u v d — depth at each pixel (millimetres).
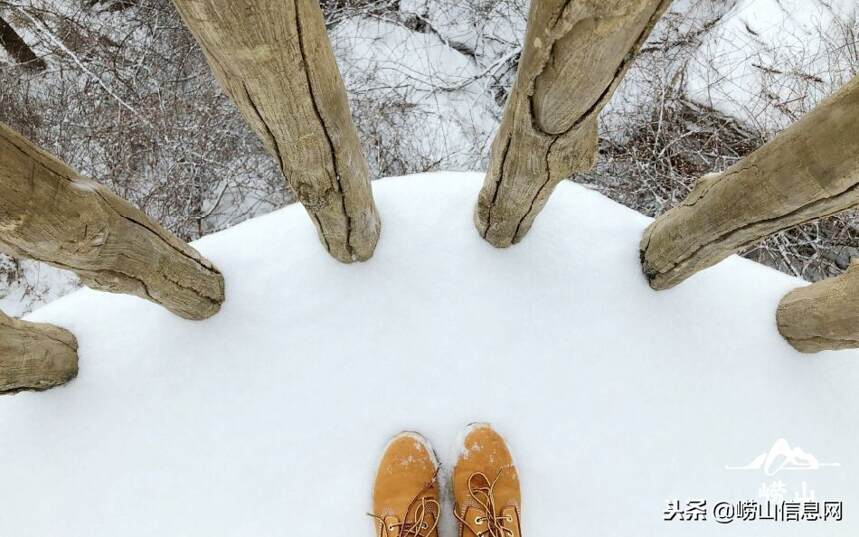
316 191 1149
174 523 1425
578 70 739
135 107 3176
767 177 1040
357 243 1464
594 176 3131
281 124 885
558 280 1591
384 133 3279
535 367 1527
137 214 1116
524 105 918
